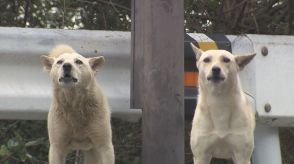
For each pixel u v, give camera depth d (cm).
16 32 934
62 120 905
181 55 852
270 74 956
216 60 868
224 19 1419
